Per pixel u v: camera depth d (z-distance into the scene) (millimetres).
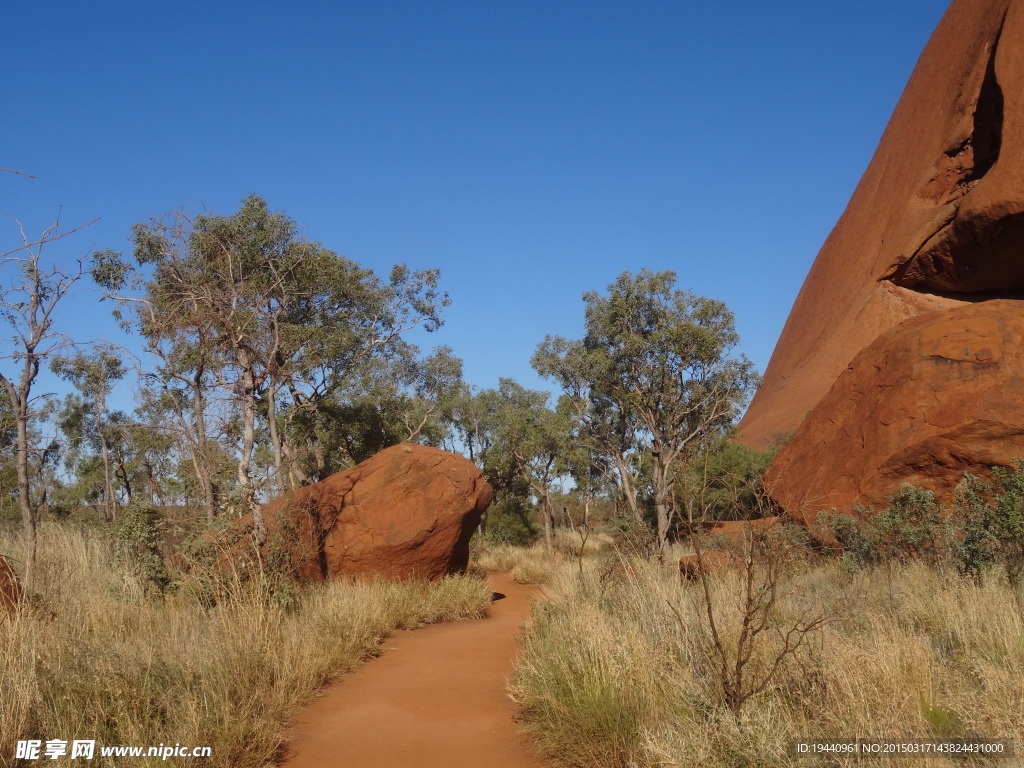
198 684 6195
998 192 25641
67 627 7719
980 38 37938
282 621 9281
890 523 11422
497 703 7371
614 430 23938
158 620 8578
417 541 13844
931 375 14102
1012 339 13789
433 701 7441
